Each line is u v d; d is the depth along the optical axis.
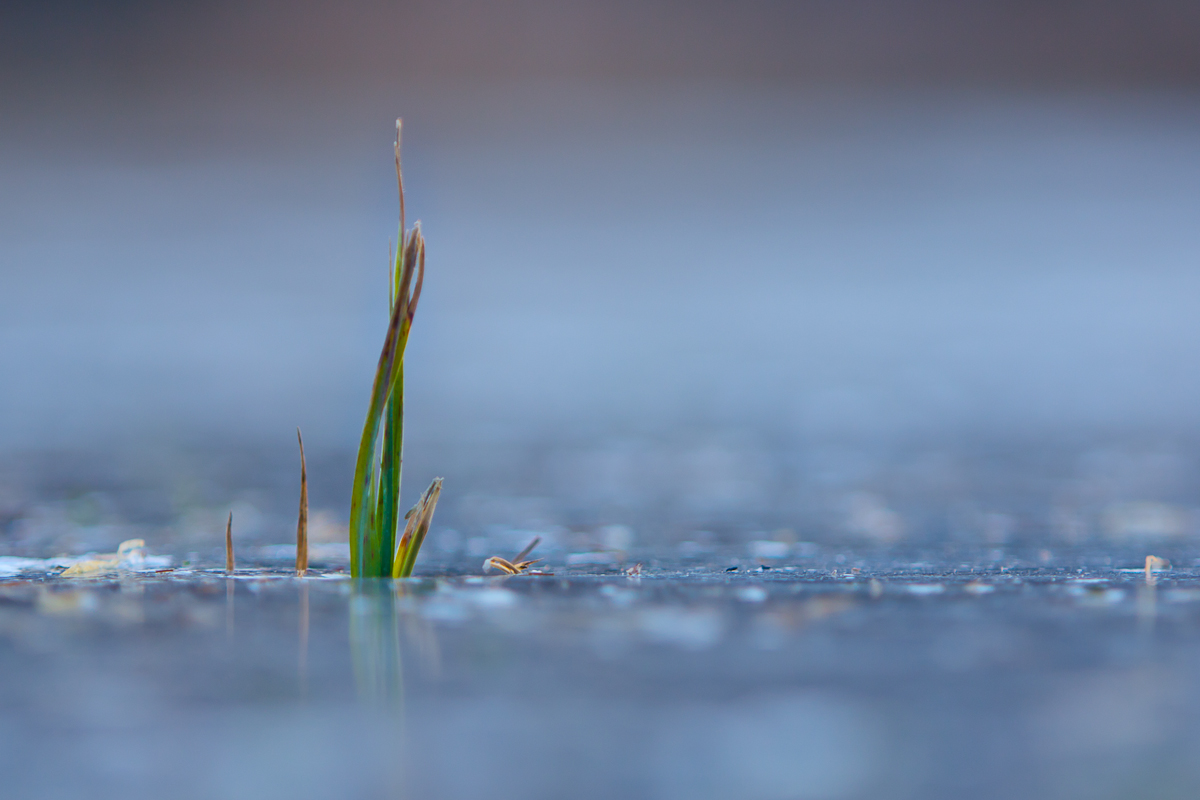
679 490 2.10
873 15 13.16
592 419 3.29
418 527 1.70
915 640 1.58
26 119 10.20
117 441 2.77
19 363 4.21
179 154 9.21
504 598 1.64
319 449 2.64
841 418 3.29
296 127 10.23
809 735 1.51
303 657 1.57
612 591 1.65
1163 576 1.72
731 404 3.57
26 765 1.48
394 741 1.51
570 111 11.22
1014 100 12.03
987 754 1.49
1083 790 1.38
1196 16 13.20
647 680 1.55
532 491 2.11
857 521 1.94
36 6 11.88
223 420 3.17
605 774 1.43
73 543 1.84
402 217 1.70
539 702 1.53
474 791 1.38
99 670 1.56
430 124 10.49
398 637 1.59
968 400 3.62
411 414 3.39
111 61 11.98
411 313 1.70
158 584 1.67
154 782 1.40
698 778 1.42
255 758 1.49
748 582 1.68
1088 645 1.58
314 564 1.78
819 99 12.02
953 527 1.91
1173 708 1.53
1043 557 1.80
